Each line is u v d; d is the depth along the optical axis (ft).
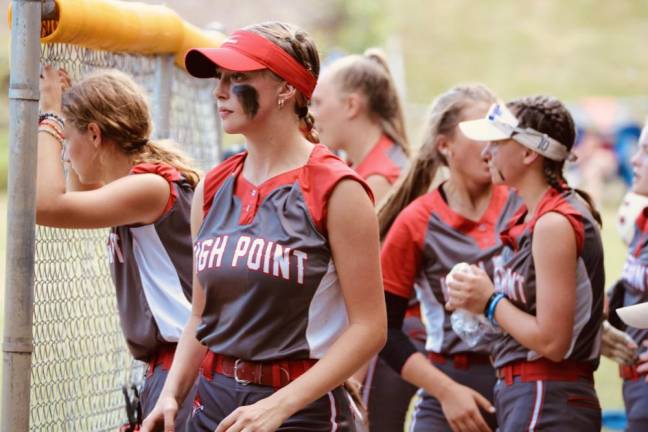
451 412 39.45
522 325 34.68
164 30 40.70
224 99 29.19
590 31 300.61
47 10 31.73
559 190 35.78
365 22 290.76
